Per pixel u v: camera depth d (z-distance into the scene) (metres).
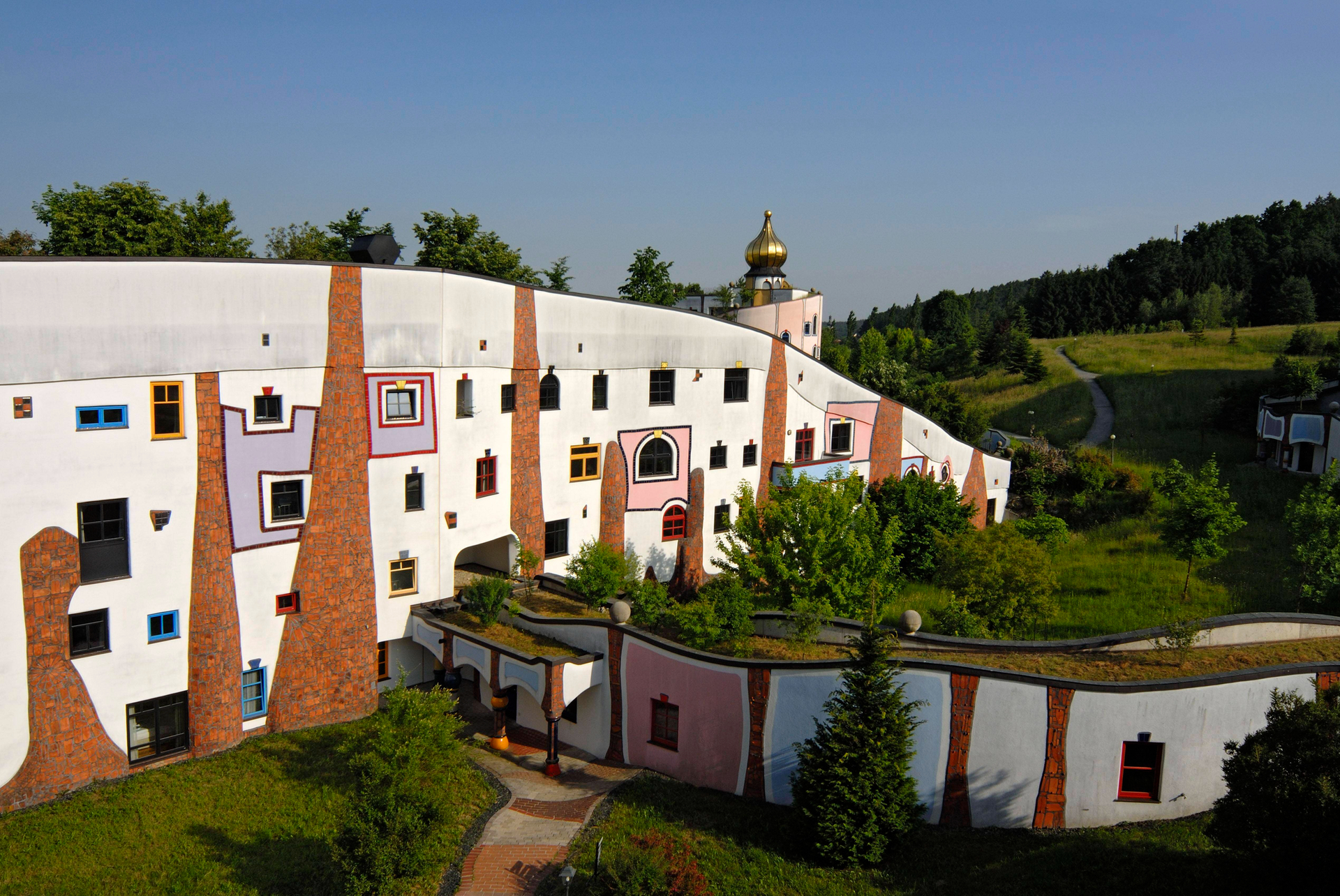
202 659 27.38
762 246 68.19
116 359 25.22
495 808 25.11
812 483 33.66
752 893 20.45
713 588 32.34
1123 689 21.47
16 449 23.80
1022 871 20.39
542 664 27.16
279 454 28.58
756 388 43.72
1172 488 42.28
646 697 27.58
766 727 25.05
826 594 31.55
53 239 43.53
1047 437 70.69
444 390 31.95
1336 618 24.91
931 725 23.03
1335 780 15.92
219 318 26.95
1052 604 31.22
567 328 36.09
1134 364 85.19
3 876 21.69
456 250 54.78
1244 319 114.00
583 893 20.88
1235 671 21.92
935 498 46.06
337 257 57.47
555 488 36.72
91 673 25.50
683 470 41.28
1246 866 18.28
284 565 29.09
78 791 25.41
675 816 24.17
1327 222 141.25
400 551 31.48
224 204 49.00
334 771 26.89
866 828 21.14
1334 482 36.97
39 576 24.42
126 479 25.69
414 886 21.62
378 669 31.73
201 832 23.77
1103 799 21.95
